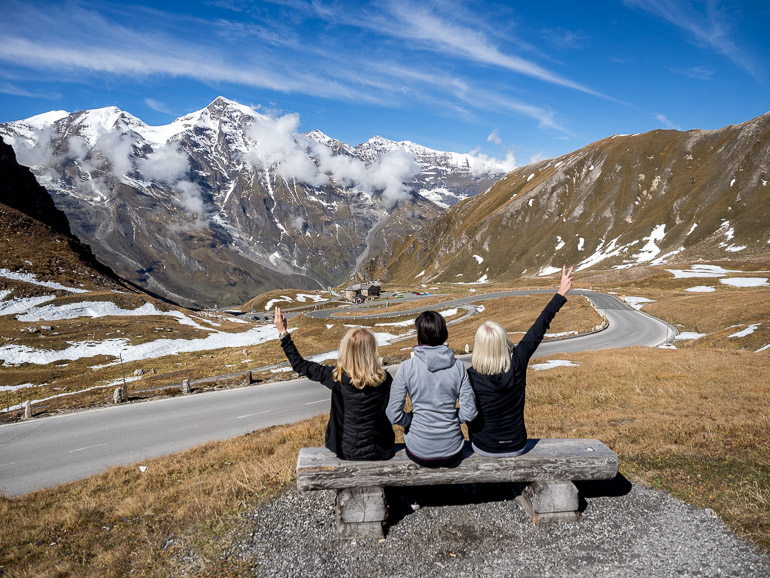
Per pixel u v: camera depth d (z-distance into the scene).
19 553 6.99
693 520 5.44
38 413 26.30
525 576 4.61
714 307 62.25
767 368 17.53
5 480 14.77
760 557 4.57
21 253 95.44
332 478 5.36
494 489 6.52
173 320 85.25
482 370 5.17
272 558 5.27
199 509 7.07
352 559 5.08
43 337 65.25
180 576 5.16
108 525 7.62
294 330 93.94
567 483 5.56
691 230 192.88
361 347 5.05
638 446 8.38
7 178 135.25
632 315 71.50
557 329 62.59
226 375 44.16
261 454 11.54
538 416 13.04
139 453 16.64
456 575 4.69
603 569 4.64
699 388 14.80
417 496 6.36
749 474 6.49
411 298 184.38
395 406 5.08
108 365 58.06
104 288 96.00
